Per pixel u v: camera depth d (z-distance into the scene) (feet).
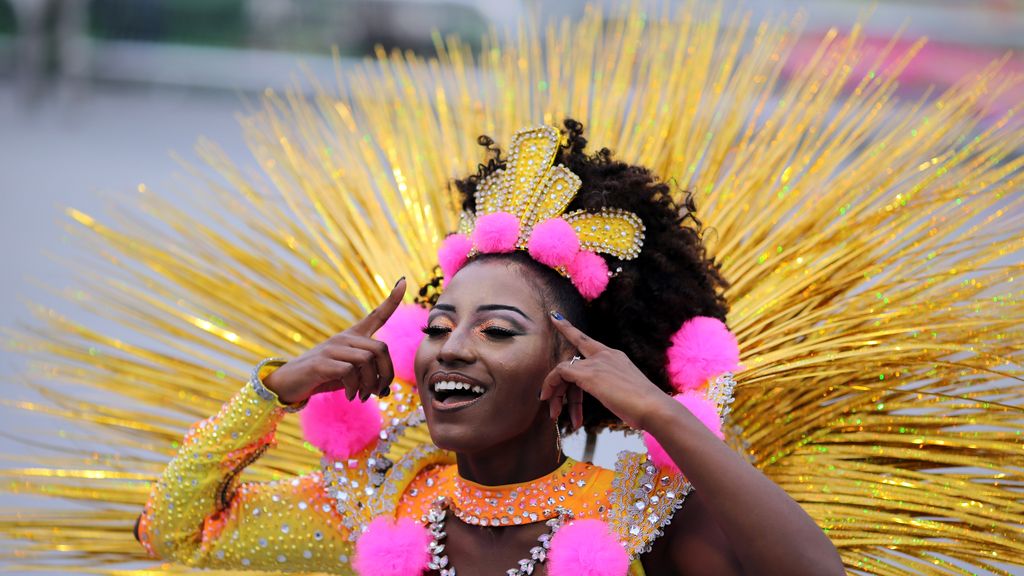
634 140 13.67
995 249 12.00
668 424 8.39
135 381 13.20
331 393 9.73
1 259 23.59
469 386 8.90
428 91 16.22
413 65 16.58
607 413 10.10
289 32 34.12
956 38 28.45
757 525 8.15
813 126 13.57
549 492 9.19
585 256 9.34
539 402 9.05
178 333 13.46
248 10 34.06
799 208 12.92
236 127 31.50
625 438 11.23
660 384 9.81
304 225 13.76
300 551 9.69
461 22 33.27
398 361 10.00
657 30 15.52
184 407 12.94
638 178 9.68
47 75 33.22
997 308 11.55
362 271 13.17
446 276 9.82
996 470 11.02
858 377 11.34
